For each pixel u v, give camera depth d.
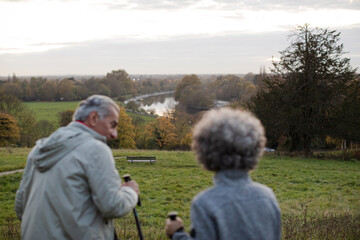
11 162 23.36
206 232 1.55
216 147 1.69
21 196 2.40
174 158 28.55
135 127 58.53
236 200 1.61
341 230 5.83
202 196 1.65
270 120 32.12
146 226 9.02
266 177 21.38
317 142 35.66
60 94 128.62
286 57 31.53
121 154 30.09
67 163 2.15
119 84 150.12
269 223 1.64
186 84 133.00
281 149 35.12
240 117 1.77
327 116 31.23
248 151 1.69
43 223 2.15
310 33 30.89
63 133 2.22
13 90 122.56
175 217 1.96
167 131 54.28
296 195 16.31
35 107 109.00
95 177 2.12
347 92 30.69
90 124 2.34
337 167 26.39
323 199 15.12
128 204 2.24
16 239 5.51
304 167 26.06
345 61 30.53
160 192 16.70
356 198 15.20
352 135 30.98
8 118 52.44
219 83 153.50
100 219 2.22
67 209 2.12
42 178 2.21
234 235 1.56
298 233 5.64
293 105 31.78
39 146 2.27
